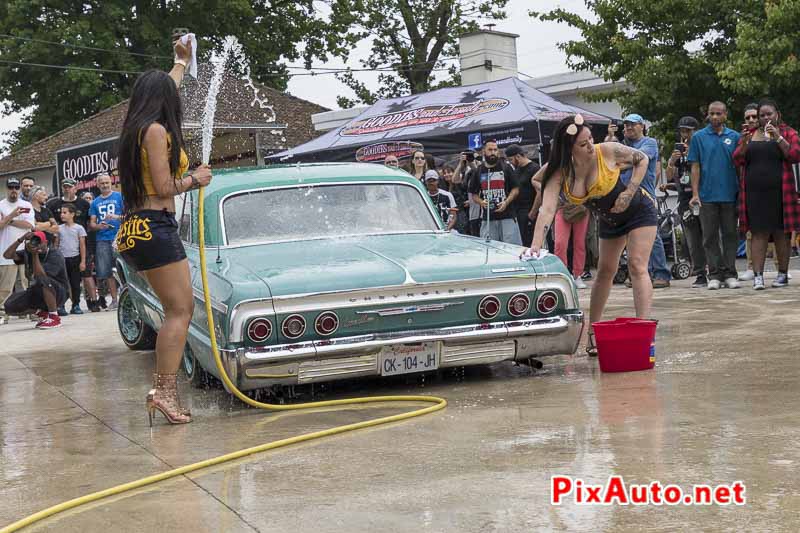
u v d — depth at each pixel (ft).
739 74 55.57
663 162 62.54
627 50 61.36
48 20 122.01
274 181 21.85
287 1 138.00
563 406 15.99
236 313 17.16
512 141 47.85
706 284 37.50
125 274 26.48
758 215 33.35
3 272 43.11
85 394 20.75
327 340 17.53
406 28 138.41
